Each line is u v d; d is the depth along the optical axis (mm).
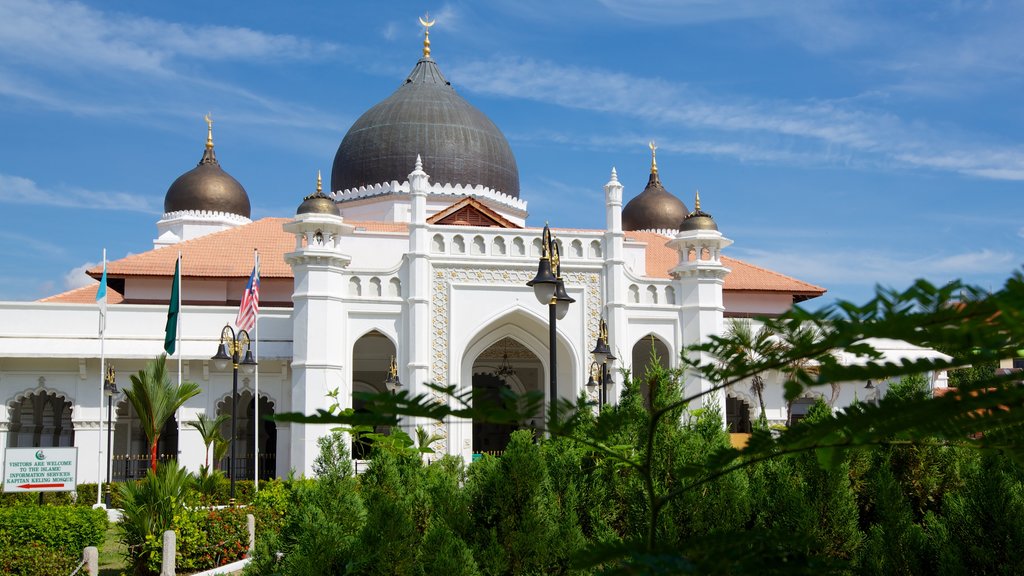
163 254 47469
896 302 3312
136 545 18031
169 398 24906
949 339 3344
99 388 41562
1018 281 3016
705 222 44250
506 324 44281
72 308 41906
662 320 44094
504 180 54125
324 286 40219
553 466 11594
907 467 13375
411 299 41500
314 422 3963
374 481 12711
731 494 10836
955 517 10148
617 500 11586
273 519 21250
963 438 4691
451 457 15609
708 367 4109
